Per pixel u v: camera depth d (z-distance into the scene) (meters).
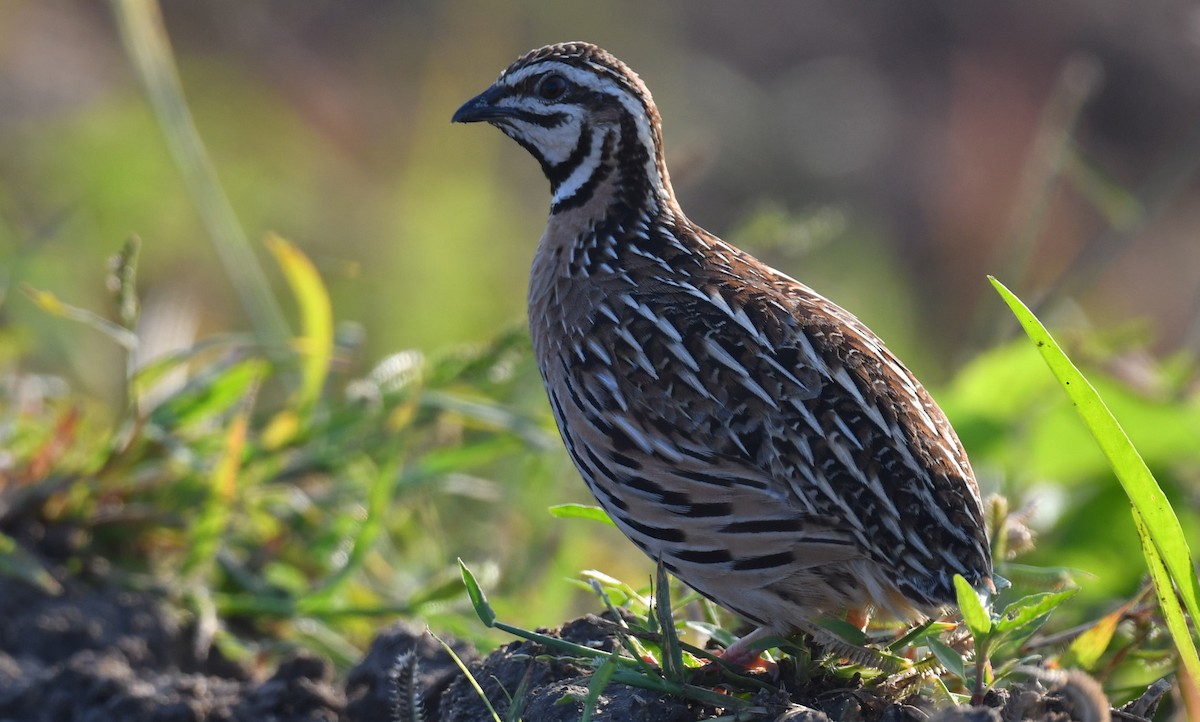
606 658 7.99
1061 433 12.11
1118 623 8.81
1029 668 7.88
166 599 11.25
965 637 8.36
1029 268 25.12
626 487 8.74
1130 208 14.76
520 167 24.22
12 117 21.77
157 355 14.27
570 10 25.66
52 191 19.86
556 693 8.03
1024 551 10.04
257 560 11.89
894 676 8.06
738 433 8.27
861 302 21.62
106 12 24.86
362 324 18.88
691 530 8.49
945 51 28.70
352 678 9.33
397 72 25.94
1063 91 15.18
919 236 26.75
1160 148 28.02
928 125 27.89
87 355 16.66
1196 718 7.98
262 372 12.18
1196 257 26.06
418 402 11.80
